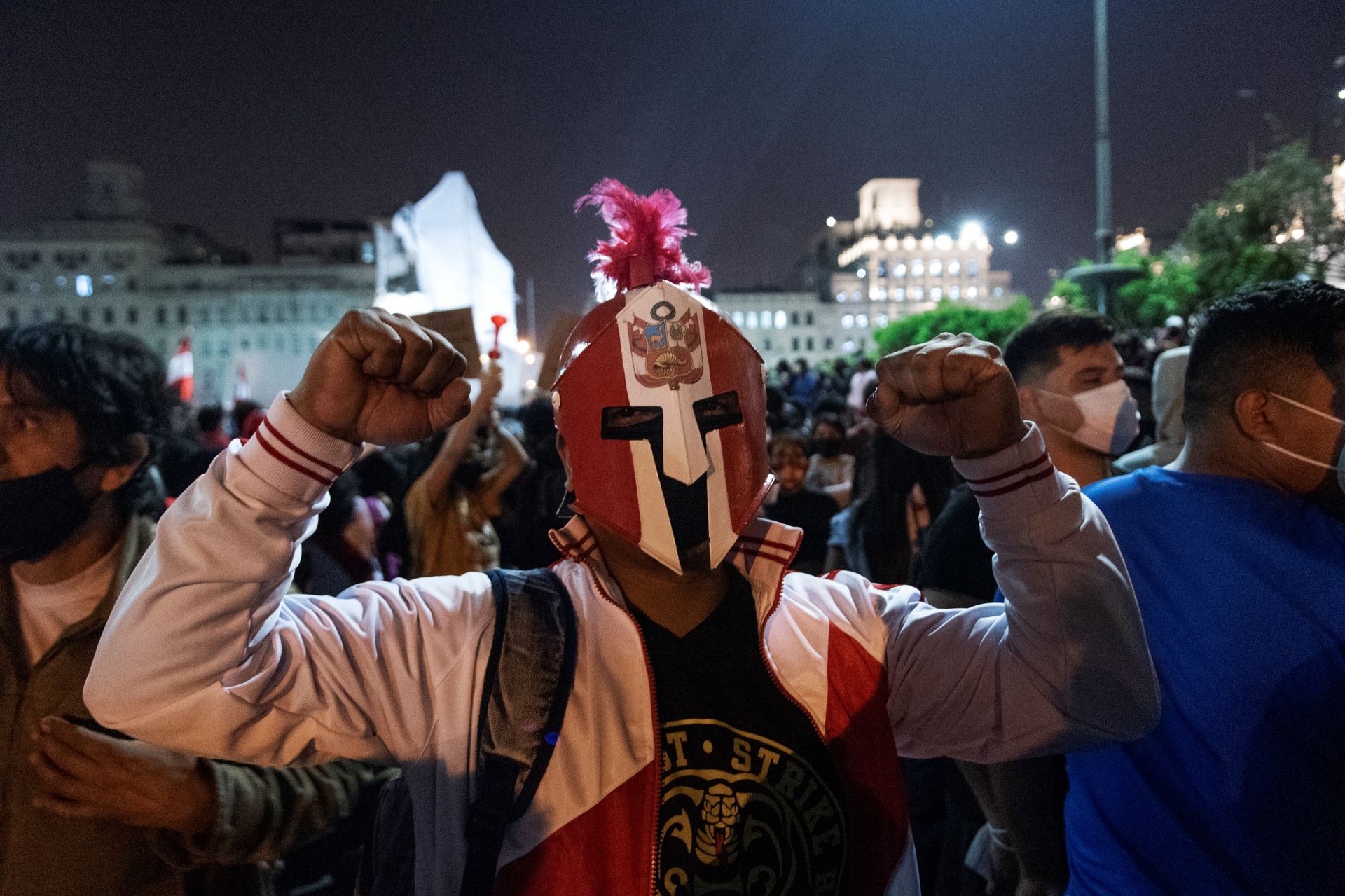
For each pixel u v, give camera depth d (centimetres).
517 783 108
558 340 152
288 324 6284
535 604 118
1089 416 230
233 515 97
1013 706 121
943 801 304
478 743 111
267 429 99
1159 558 150
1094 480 236
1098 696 117
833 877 114
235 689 100
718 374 120
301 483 99
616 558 124
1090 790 155
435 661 115
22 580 151
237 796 131
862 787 119
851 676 123
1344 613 138
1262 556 143
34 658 149
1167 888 143
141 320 6244
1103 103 1128
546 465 487
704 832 109
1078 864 159
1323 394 147
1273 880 137
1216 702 141
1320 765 136
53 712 142
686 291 122
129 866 144
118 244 6212
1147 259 1847
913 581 280
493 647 114
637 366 117
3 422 141
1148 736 146
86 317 6225
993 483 113
